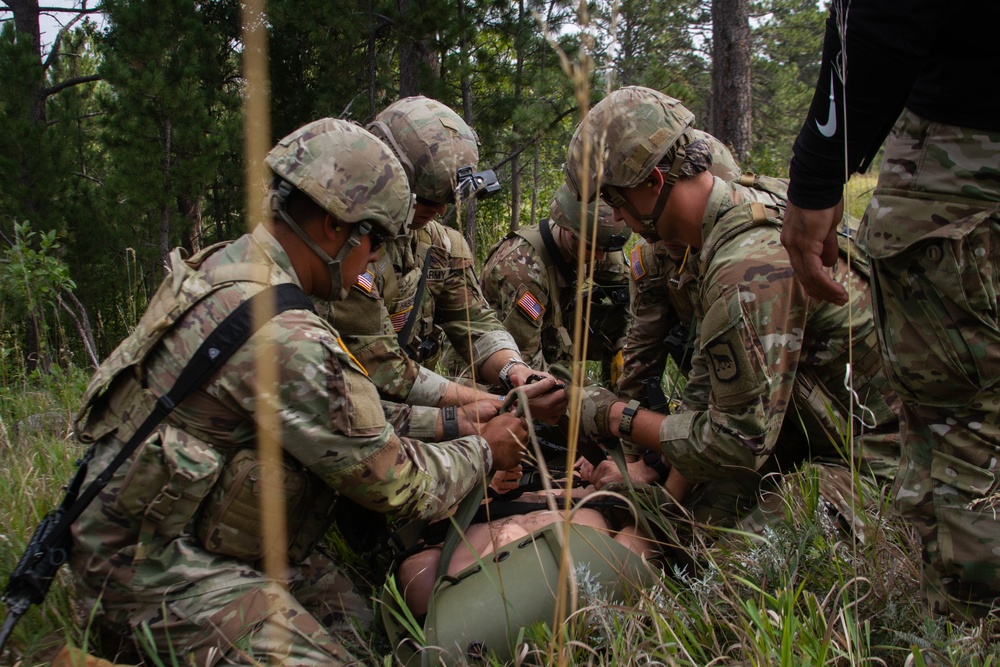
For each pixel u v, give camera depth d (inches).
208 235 458.3
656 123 90.4
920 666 60.2
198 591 76.9
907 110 68.8
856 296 94.2
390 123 110.9
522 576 80.5
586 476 110.6
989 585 68.4
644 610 73.7
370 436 79.4
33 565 74.4
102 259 366.9
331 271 83.0
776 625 67.1
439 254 123.5
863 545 80.4
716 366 89.0
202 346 75.7
